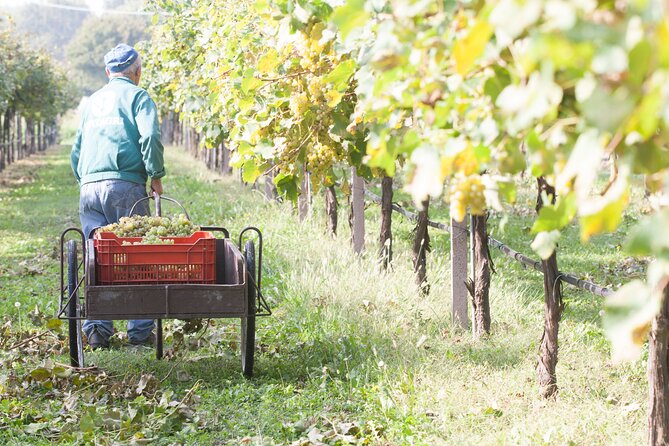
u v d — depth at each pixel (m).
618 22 1.47
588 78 1.59
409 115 3.20
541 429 4.58
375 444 4.66
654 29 1.40
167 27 16.17
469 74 2.26
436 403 5.16
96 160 7.00
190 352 6.70
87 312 5.47
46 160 42.88
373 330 6.88
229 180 21.81
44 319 7.35
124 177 6.98
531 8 1.51
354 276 8.41
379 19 2.80
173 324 7.43
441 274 8.74
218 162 25.12
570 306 8.12
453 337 6.82
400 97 2.43
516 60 2.01
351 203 10.42
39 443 4.84
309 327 7.14
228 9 10.16
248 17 7.80
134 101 7.02
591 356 6.09
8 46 31.25
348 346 6.48
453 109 2.38
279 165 5.48
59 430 5.06
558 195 2.19
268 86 5.42
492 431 4.70
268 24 5.08
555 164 2.08
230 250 6.22
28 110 39.25
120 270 5.95
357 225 9.93
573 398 5.22
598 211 1.81
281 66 5.31
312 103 4.98
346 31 2.54
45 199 21.86
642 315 1.67
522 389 5.36
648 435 4.16
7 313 8.46
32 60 37.44
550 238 2.73
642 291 1.69
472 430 4.73
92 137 7.02
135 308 5.50
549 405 5.06
